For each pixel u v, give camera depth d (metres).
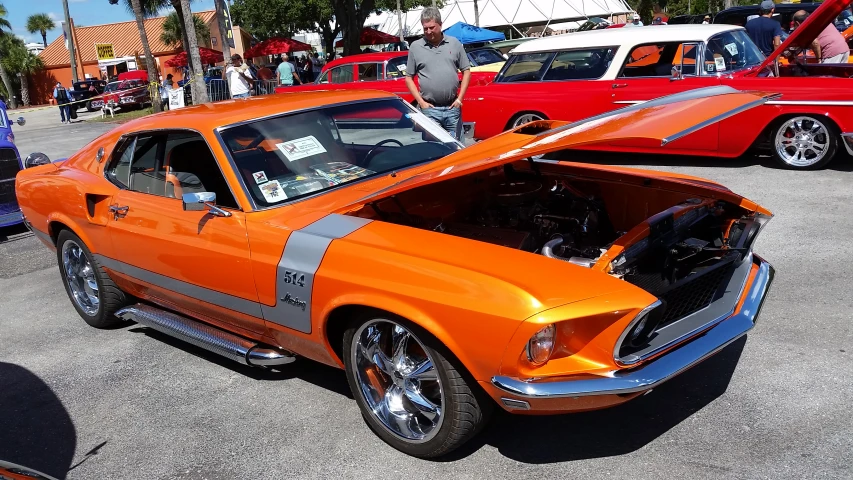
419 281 2.79
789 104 7.27
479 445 3.13
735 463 2.80
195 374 4.17
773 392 3.29
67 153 15.66
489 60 14.73
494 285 2.63
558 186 4.11
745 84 7.60
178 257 3.83
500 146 3.63
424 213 3.81
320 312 3.15
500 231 3.45
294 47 31.16
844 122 7.04
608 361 2.57
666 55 8.31
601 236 3.85
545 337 2.53
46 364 4.51
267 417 3.57
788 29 14.12
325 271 3.09
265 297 3.41
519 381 2.59
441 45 6.95
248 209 3.51
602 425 3.19
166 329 4.21
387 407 3.18
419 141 4.32
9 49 57.69
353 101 4.32
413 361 3.06
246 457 3.23
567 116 8.92
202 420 3.61
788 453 2.83
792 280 4.62
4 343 4.95
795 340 3.78
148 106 31.34
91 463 3.32
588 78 8.76
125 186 4.34
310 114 4.09
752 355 3.66
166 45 51.16
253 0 37.06
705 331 2.92
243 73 16.08
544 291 2.58
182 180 3.89
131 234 4.12
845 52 9.17
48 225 4.95
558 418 3.28
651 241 3.08
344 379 3.92
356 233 3.16
